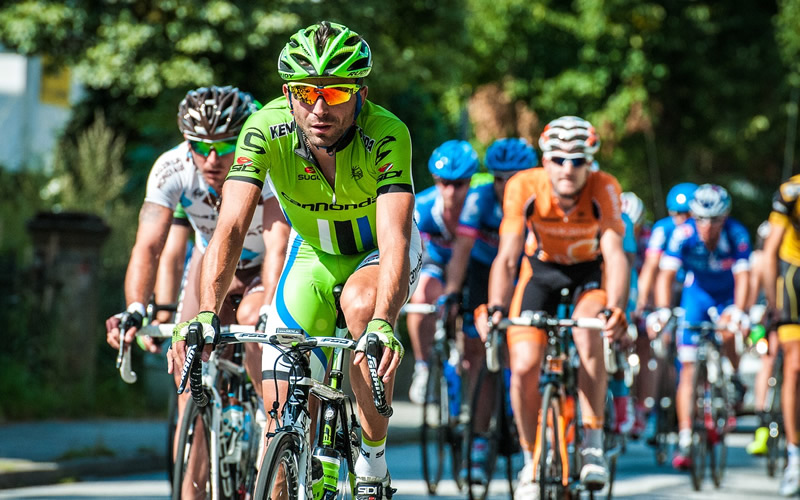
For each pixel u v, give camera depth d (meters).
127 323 11.92
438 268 20.28
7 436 22.22
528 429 14.04
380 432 9.99
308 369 9.47
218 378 12.05
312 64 9.27
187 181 12.77
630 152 66.62
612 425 15.90
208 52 42.97
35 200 33.09
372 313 9.60
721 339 22.86
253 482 9.65
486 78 65.69
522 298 15.33
